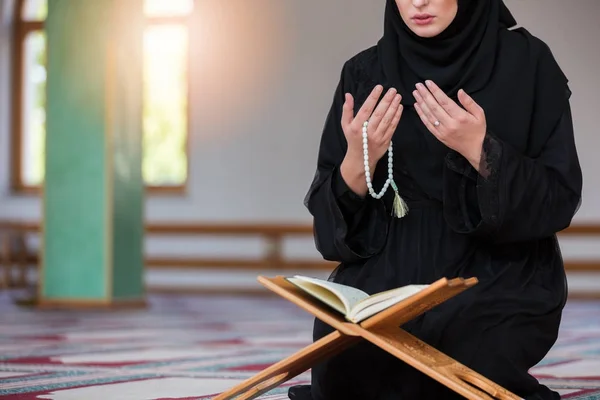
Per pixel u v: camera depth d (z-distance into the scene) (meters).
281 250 13.17
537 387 2.78
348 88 3.02
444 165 2.74
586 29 12.25
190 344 6.08
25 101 14.41
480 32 2.78
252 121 13.33
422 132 2.78
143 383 3.90
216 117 13.43
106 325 7.86
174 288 13.43
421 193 2.85
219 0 13.40
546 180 2.68
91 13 9.97
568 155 2.78
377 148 2.67
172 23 13.77
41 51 14.44
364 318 2.28
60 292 10.05
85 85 9.97
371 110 2.64
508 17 2.89
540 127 2.81
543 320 2.73
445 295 2.32
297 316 9.36
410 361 2.24
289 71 13.22
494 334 2.68
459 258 2.79
